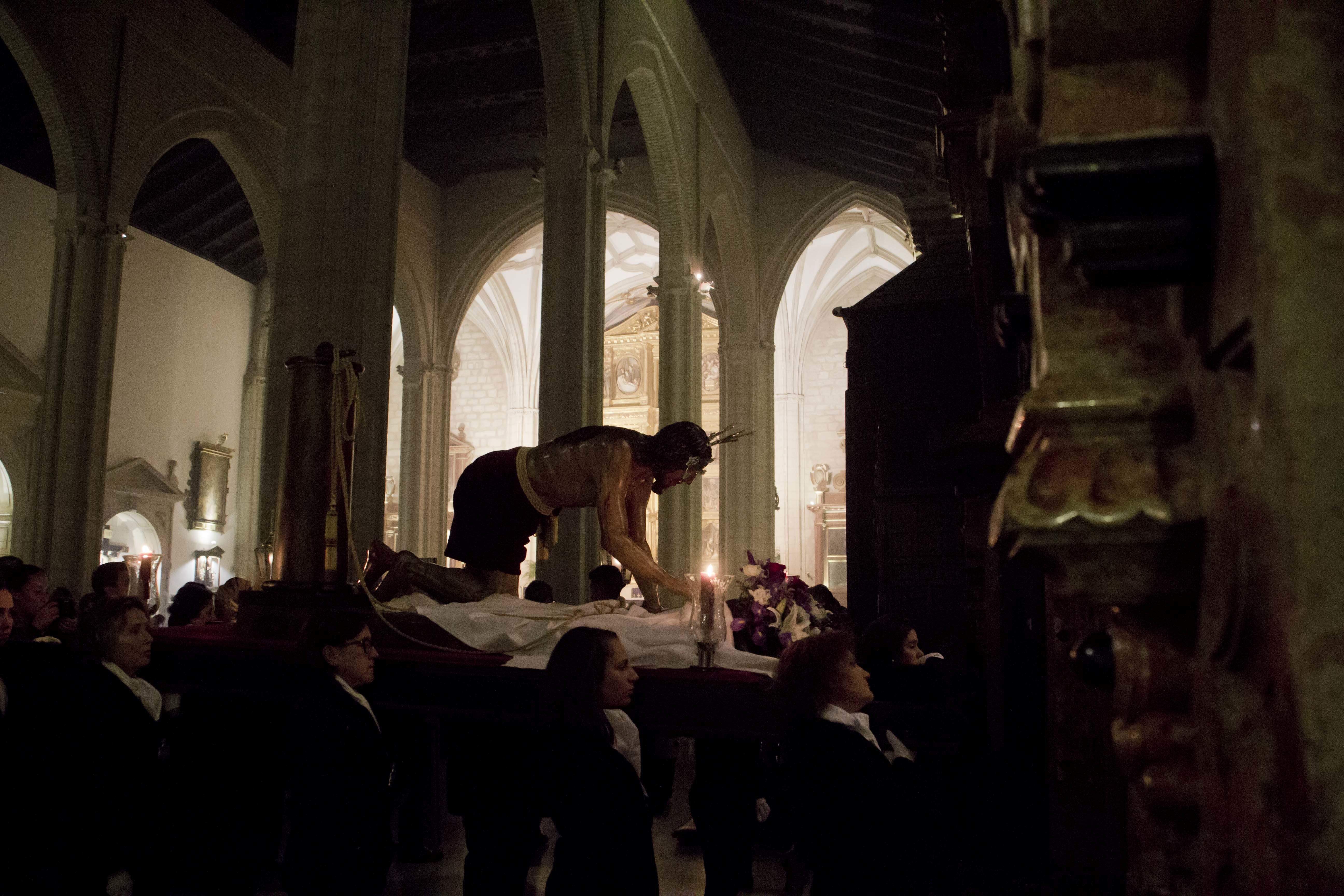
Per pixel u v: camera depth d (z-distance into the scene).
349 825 3.17
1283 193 0.68
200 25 17.06
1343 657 0.63
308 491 4.50
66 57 14.70
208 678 4.23
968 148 3.36
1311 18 0.71
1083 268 0.83
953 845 3.41
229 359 23.11
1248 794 0.76
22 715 3.54
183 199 20.86
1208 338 0.80
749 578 5.19
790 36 17.34
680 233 18.16
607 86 14.41
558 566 12.41
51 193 18.91
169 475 21.06
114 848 3.60
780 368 29.86
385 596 4.69
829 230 27.84
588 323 13.25
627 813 2.77
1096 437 0.89
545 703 2.93
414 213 23.27
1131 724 0.92
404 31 9.43
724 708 3.63
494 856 3.82
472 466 4.77
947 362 7.93
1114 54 0.86
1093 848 2.63
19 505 17.52
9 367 17.56
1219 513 0.79
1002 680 3.51
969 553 4.03
